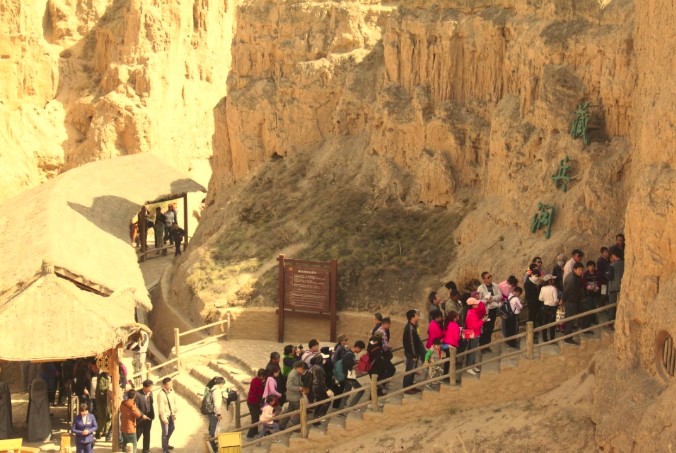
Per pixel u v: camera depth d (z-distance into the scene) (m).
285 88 44.94
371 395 28.23
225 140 47.41
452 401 27.64
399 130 40.00
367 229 38.91
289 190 42.88
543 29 33.44
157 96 62.69
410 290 36.03
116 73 62.44
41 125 62.56
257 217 42.38
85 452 29.25
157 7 63.28
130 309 31.42
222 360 36.25
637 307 24.25
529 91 33.78
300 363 28.84
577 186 31.47
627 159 30.44
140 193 46.62
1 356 28.30
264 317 37.88
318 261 36.75
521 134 33.81
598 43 31.39
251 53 46.38
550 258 30.86
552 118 32.44
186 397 34.59
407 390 28.03
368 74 43.22
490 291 28.70
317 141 44.38
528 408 26.70
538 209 32.28
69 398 32.56
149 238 57.31
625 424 23.44
